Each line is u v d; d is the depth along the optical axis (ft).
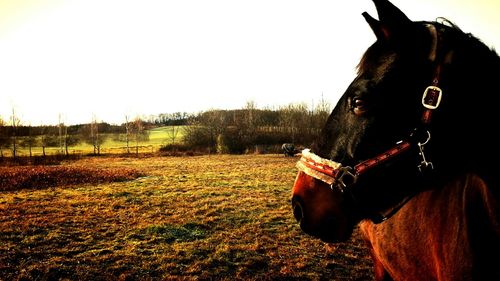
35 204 33.86
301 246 21.12
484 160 4.26
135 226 25.39
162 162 95.25
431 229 5.38
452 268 4.79
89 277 16.63
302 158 5.48
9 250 19.97
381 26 4.64
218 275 16.94
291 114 179.11
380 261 8.25
